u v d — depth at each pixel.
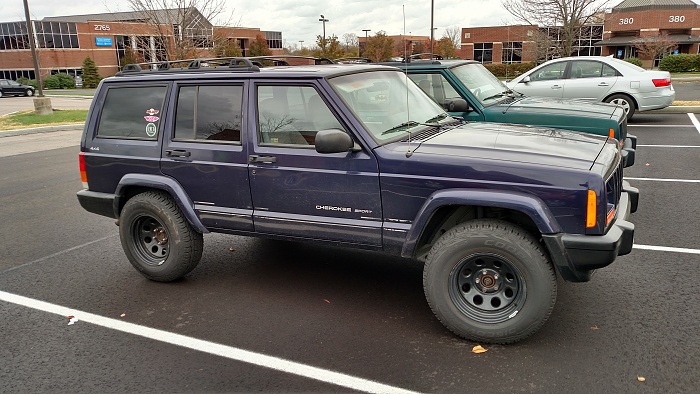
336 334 3.80
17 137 16.73
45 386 3.29
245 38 69.38
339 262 5.21
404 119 4.29
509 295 3.56
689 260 4.83
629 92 12.04
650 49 43.84
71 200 8.29
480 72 7.89
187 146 4.50
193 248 4.70
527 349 3.50
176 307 4.34
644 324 3.73
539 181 3.35
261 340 3.75
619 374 3.17
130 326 4.04
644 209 6.40
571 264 3.35
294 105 4.11
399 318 4.02
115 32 65.00
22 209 7.79
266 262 5.28
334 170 3.91
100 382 3.32
